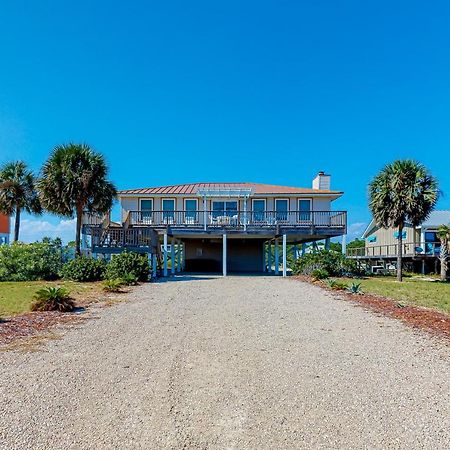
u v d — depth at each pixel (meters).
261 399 3.78
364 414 3.45
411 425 3.24
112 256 17.44
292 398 3.81
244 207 24.58
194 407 3.59
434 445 2.92
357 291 13.07
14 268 17.69
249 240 29.09
